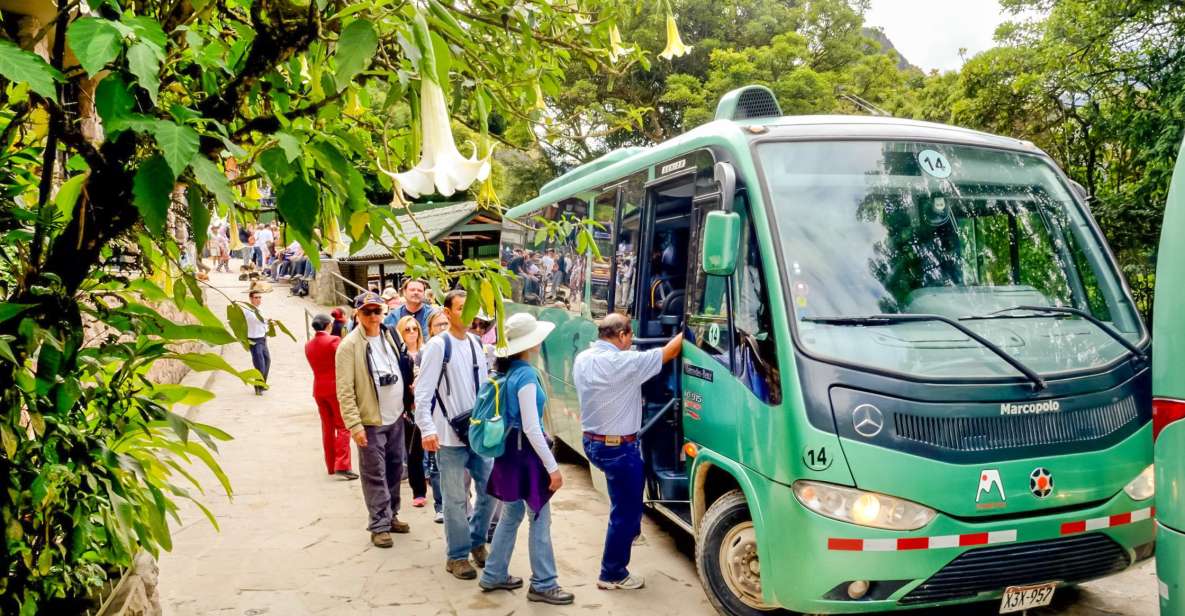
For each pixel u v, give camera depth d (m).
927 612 4.86
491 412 4.91
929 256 4.71
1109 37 13.17
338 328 11.00
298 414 11.59
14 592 2.55
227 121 2.00
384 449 6.35
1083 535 4.10
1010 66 14.96
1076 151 14.92
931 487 3.92
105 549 2.69
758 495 4.38
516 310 10.50
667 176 5.96
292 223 1.69
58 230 2.15
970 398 4.06
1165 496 3.49
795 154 4.89
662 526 6.76
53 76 1.51
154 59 1.47
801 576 4.05
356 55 1.59
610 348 5.32
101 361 2.40
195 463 8.75
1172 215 3.54
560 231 2.74
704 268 4.52
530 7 2.59
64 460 2.25
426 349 5.57
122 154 1.94
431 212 20.53
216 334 2.38
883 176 4.89
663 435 5.95
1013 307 4.63
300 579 5.57
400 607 5.10
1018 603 4.09
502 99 2.57
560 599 5.08
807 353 4.20
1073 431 4.16
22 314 2.08
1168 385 3.48
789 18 27.33
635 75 25.70
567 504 7.46
